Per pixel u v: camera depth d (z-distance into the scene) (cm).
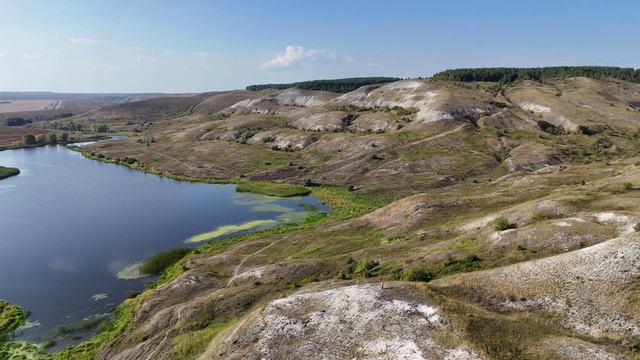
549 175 9031
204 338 4284
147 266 7306
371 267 5412
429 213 7338
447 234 6194
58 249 8162
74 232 9094
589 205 5722
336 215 9762
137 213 10444
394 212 7894
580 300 3559
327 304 3953
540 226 5097
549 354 3027
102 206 11081
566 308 3538
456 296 3938
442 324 3431
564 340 3162
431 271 4797
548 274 3897
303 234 7888
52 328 5509
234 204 11106
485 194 8062
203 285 5931
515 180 9588
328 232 7788
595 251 3956
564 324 3422
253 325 3919
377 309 3747
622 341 3134
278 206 10819
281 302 4119
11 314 5828
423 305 3684
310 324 3762
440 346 3228
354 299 3925
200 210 10631
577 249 4484
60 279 6906
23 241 8588
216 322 4731
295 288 5075
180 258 7594
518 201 7269
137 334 4950
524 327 3362
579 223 4919
